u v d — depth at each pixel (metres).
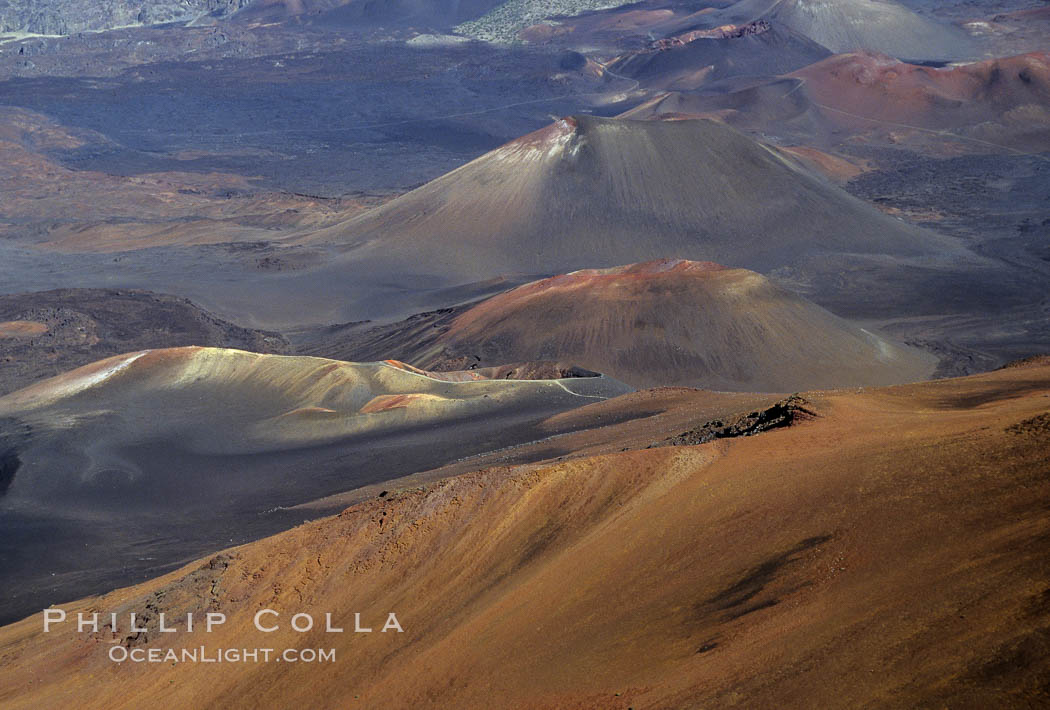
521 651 18.16
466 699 17.36
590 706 14.80
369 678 20.09
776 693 12.89
